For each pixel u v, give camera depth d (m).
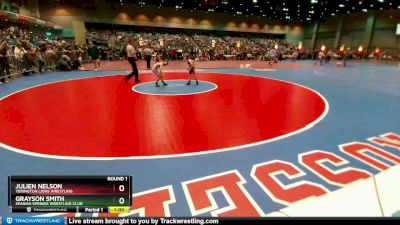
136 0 35.75
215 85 10.05
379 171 3.25
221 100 7.27
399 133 4.68
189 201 2.62
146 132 4.61
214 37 43.38
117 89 8.92
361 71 17.73
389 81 12.05
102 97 7.55
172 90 8.80
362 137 4.46
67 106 6.44
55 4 35.81
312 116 5.74
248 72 15.77
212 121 5.29
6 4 25.36
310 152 3.82
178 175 3.12
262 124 5.13
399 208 2.49
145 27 43.09
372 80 12.38
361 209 2.48
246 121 5.32
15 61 12.17
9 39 17.92
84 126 4.91
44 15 35.91
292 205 2.56
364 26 39.94
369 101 7.40
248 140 4.27
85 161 3.45
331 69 19.16
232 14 47.00
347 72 16.70
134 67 10.63
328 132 4.70
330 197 2.68
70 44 19.09
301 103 7.04
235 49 35.47
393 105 6.89
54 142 4.11
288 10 40.53
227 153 3.76
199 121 5.28
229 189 2.84
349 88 9.74
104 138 4.30
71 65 15.88
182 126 4.96
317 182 2.99
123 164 3.38
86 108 6.25
